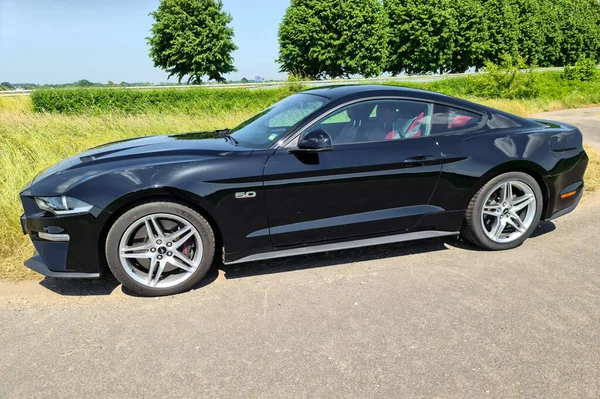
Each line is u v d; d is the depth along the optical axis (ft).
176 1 156.97
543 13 202.80
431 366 7.95
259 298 10.50
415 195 12.01
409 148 11.79
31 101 75.72
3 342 8.86
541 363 8.02
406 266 12.16
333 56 154.10
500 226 12.93
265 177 10.68
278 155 10.92
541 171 12.82
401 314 9.70
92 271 10.27
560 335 8.87
